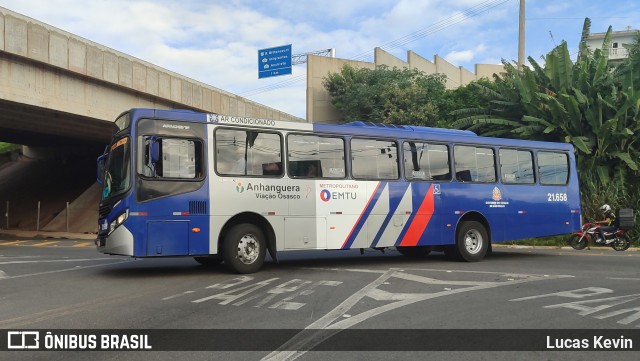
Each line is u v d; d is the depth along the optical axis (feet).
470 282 30.37
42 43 63.10
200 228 32.73
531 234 45.70
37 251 53.78
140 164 31.63
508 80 81.46
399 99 110.32
